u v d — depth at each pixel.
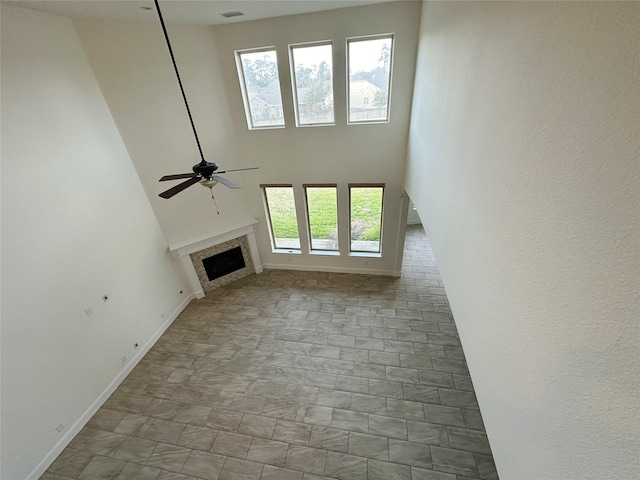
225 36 4.66
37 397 3.24
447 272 2.54
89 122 3.97
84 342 3.80
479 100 1.86
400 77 4.49
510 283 1.47
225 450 3.37
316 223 6.28
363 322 5.15
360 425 3.53
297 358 4.53
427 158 3.39
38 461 3.22
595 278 0.90
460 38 2.26
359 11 4.16
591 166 0.91
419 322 5.08
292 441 3.41
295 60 4.75
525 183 1.31
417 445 3.29
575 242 0.99
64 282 3.58
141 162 4.77
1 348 2.96
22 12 3.19
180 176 3.01
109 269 4.23
